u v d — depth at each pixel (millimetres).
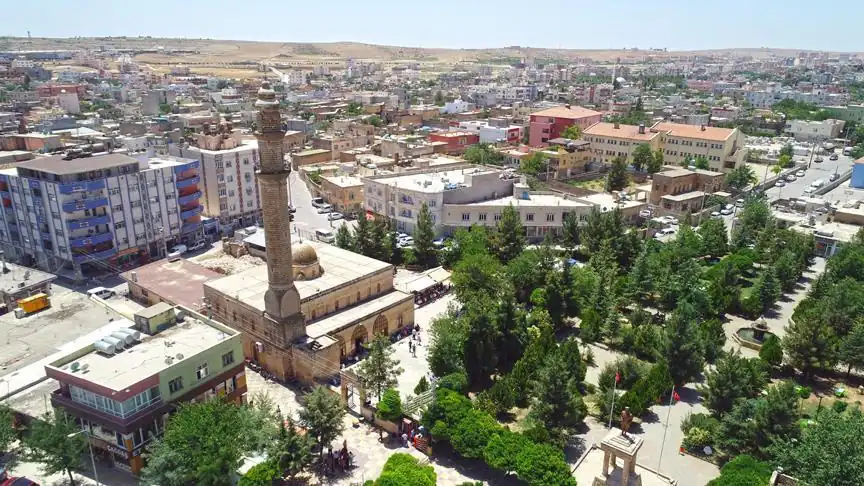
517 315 88438
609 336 95438
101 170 118875
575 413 69062
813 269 129750
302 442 62750
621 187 188500
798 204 164000
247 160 154500
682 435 72625
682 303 85312
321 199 181875
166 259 122688
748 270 127000
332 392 77438
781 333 99438
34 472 64750
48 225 118000
